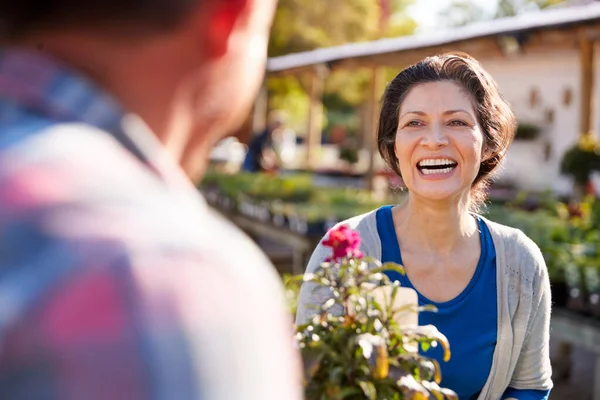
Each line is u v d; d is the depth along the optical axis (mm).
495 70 13438
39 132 618
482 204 2375
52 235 562
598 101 11914
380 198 9891
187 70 704
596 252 5305
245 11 741
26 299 542
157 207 618
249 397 586
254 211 8852
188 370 553
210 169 12789
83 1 645
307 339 1360
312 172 18609
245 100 788
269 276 658
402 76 2070
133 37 662
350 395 1296
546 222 6387
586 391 5703
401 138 2004
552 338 6395
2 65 650
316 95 19484
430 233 2006
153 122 698
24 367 531
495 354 1984
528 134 12695
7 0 645
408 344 1407
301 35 21562
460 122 1982
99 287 547
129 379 535
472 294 1990
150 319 550
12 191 580
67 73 652
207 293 581
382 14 23703
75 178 594
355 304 1411
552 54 12375
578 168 9391
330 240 1482
